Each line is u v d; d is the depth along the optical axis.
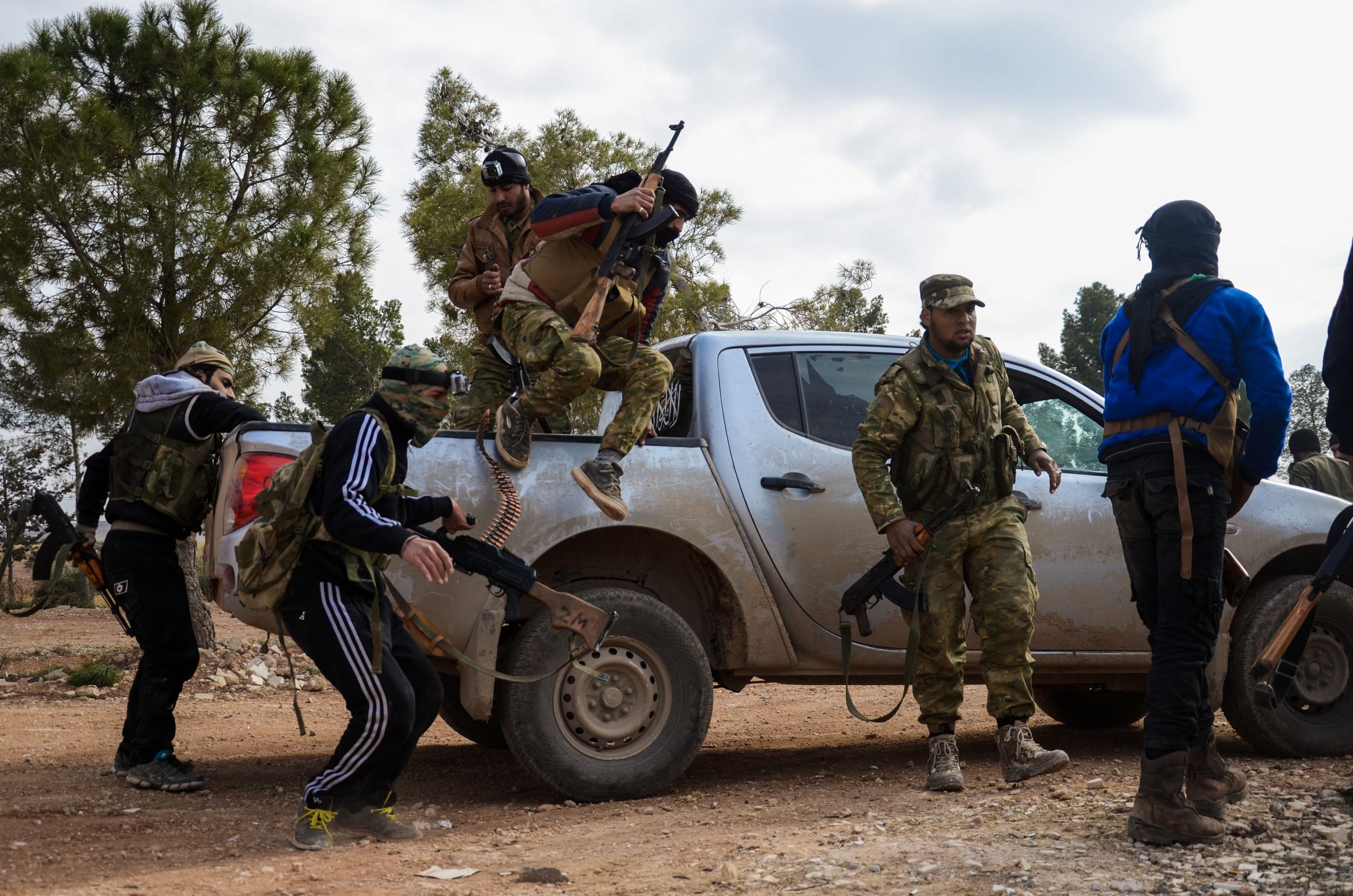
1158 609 3.48
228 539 4.05
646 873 3.21
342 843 3.63
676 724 4.39
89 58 10.45
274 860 3.40
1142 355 3.41
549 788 4.32
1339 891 2.69
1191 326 3.38
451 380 3.68
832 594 4.69
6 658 9.41
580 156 14.97
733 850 3.42
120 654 9.54
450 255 14.31
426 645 4.10
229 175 10.49
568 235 4.32
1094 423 5.33
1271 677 3.38
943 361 4.30
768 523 4.64
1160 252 3.55
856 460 4.31
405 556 3.37
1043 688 6.52
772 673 4.74
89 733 6.57
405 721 3.64
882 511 4.23
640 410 4.40
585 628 3.92
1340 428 3.30
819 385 4.95
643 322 4.58
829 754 5.67
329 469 3.52
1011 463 4.34
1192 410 3.34
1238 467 3.50
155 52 10.47
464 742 6.40
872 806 4.05
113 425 10.64
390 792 3.78
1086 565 5.01
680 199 4.61
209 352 4.87
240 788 4.70
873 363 5.11
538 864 3.36
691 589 4.75
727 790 4.60
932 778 4.25
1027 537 4.72
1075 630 4.99
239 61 10.75
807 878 3.04
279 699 8.45
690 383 5.00
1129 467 3.43
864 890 2.91
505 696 4.22
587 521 4.35
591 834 3.76
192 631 4.76
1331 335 3.28
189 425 4.61
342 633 3.55
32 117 9.67
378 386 3.71
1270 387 3.32
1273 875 2.86
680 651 4.39
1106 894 2.78
